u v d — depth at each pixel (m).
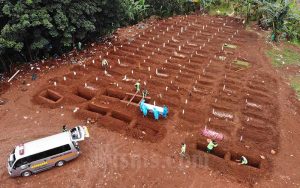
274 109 21.62
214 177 16.16
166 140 18.33
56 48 26.92
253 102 22.39
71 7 25.16
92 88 23.03
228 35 33.50
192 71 25.52
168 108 21.03
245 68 26.69
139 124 19.75
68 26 25.11
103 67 25.55
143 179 15.91
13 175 15.68
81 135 16.86
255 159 17.48
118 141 18.27
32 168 15.81
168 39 31.72
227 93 22.98
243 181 15.99
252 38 32.94
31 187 15.41
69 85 23.25
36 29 23.67
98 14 28.48
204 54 28.84
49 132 18.75
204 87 23.47
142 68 25.83
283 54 29.73
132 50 28.80
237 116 20.77
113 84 23.45
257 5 35.84
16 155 15.55
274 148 18.23
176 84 23.69
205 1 40.88
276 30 32.06
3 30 21.83
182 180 15.91
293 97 23.08
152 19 37.56
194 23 36.75
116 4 28.23
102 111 20.92
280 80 25.22
